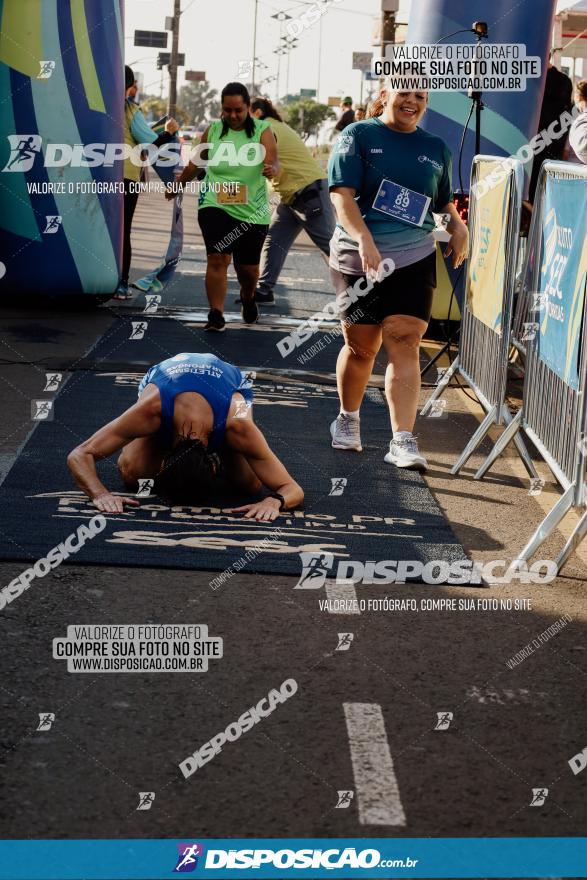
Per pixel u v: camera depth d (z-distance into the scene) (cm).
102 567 391
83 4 894
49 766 266
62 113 898
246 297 906
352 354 560
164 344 814
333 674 322
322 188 995
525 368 511
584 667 336
